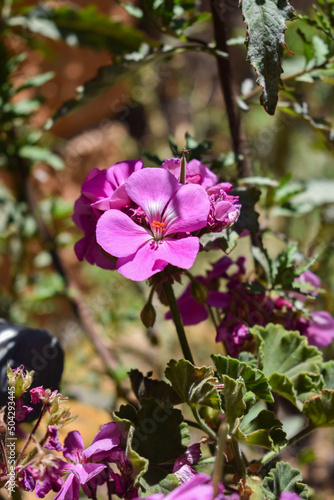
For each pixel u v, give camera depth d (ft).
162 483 1.20
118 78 1.60
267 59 1.24
